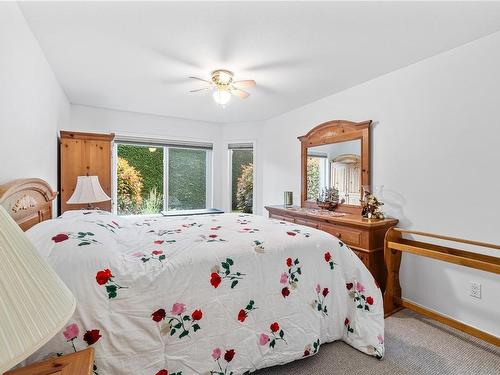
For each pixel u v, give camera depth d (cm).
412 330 210
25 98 182
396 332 206
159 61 243
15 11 162
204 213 435
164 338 125
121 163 426
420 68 245
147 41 209
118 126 407
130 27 190
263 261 161
